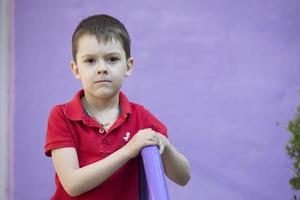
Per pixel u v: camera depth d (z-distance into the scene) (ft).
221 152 19.58
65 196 10.32
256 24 19.65
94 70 10.07
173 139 19.52
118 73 10.17
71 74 19.47
